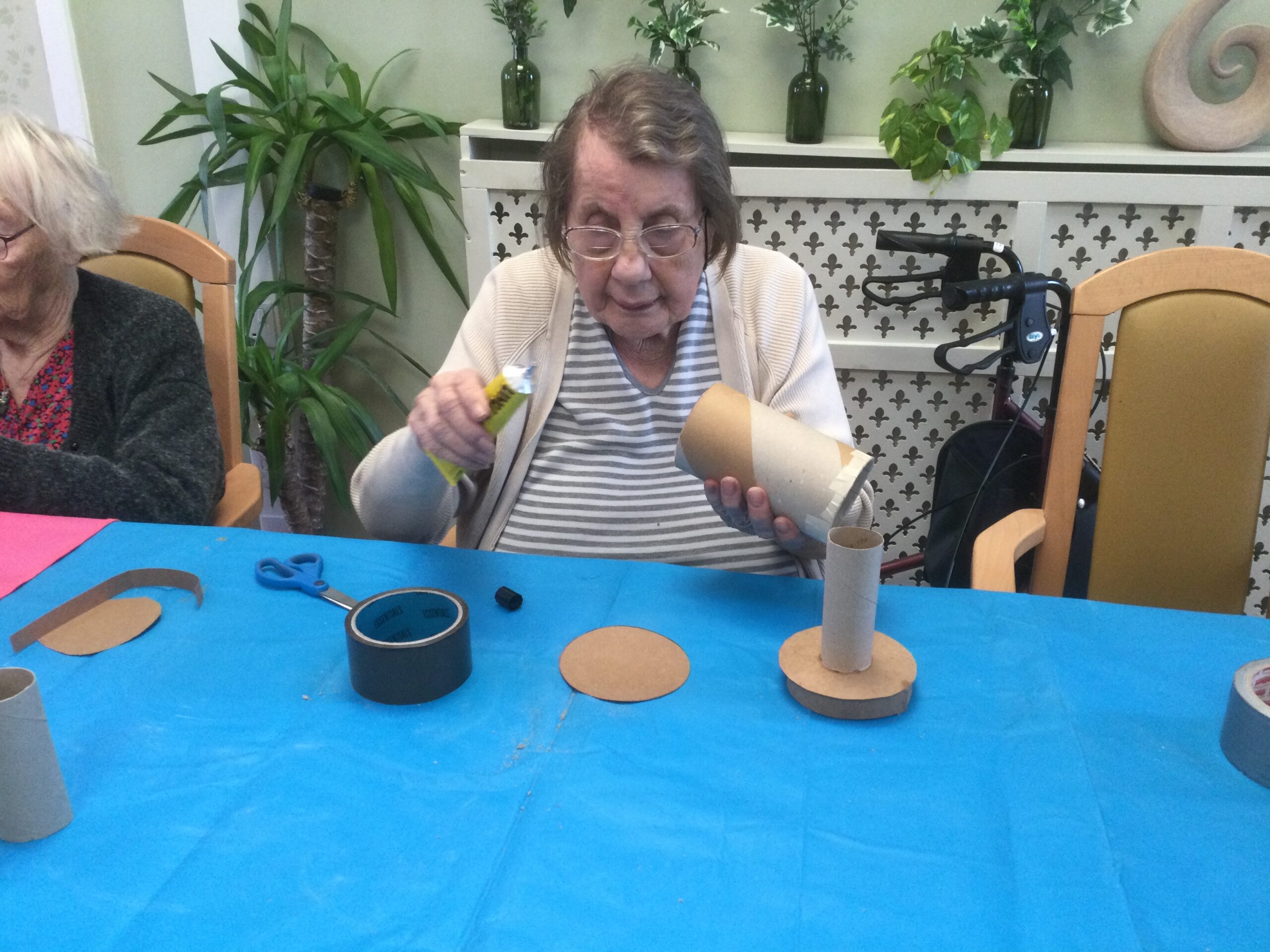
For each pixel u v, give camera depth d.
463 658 0.79
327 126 2.03
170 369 1.27
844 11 1.90
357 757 0.71
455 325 2.35
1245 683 0.70
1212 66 1.77
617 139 0.95
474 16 2.08
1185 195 1.79
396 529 1.12
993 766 0.70
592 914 0.57
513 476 1.18
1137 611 0.90
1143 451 1.33
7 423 1.26
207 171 1.85
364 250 2.30
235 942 0.56
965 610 0.90
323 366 2.12
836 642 0.76
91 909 0.58
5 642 0.85
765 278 1.19
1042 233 1.87
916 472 2.15
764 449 0.86
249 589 0.94
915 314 2.00
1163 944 0.55
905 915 0.57
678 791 0.67
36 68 2.06
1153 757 0.70
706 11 1.88
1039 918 0.57
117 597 0.93
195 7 2.11
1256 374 1.27
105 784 0.69
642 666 0.81
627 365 1.18
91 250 1.21
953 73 1.82
